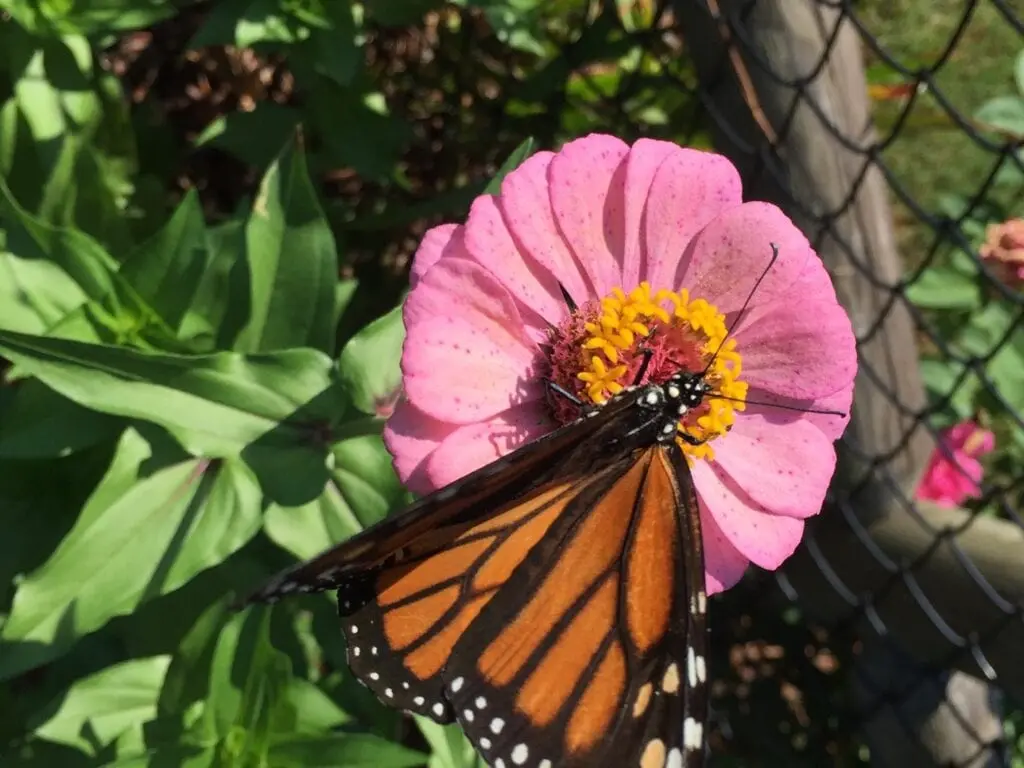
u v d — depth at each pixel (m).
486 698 0.11
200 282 0.15
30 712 0.17
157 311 0.15
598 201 0.13
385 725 0.17
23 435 0.15
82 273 0.14
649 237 0.13
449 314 0.12
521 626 0.11
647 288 0.12
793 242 0.13
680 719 0.11
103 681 0.16
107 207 0.17
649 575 0.11
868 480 0.17
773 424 0.13
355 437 0.14
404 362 0.11
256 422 0.14
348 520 0.14
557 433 0.10
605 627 0.11
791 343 0.12
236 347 0.15
